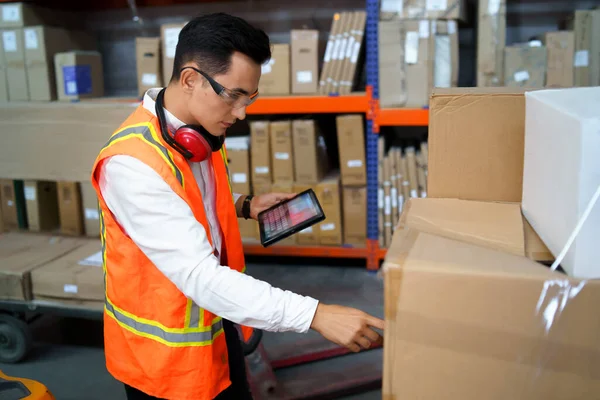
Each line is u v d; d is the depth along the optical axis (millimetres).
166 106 1000
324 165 3221
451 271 662
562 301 634
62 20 3596
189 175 995
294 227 1150
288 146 2977
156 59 3080
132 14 3812
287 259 3418
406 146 3115
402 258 700
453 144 971
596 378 646
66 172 1984
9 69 3287
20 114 1991
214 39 878
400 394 707
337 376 2100
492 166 963
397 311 687
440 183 988
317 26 3566
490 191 971
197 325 1012
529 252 763
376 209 3020
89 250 2318
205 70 897
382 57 2789
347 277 3086
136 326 1031
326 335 869
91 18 3871
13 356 2283
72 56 3182
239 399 1295
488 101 945
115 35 3879
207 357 1026
